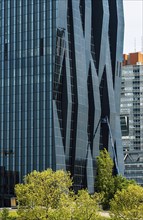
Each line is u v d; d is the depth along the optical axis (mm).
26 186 106125
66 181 111312
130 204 107062
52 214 99312
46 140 196125
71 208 100250
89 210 99562
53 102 196500
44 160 195750
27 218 102438
